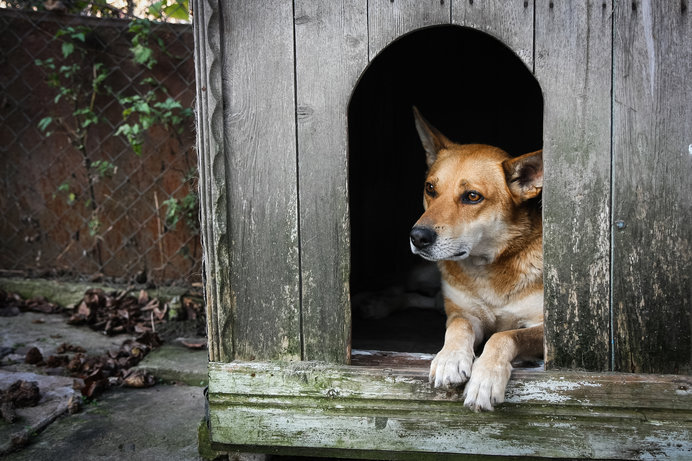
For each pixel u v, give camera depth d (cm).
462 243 142
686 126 123
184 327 202
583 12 123
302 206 133
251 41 130
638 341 128
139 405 164
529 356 141
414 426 132
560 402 129
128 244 220
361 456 135
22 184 223
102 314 208
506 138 215
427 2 126
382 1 127
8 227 227
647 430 128
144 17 217
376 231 220
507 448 131
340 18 128
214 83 130
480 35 209
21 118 220
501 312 153
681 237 125
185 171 214
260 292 135
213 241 134
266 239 134
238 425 137
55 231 225
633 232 126
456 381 126
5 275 226
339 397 133
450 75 214
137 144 207
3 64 218
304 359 136
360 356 140
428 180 153
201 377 175
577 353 130
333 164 131
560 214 127
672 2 121
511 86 212
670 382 127
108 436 150
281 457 144
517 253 149
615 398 128
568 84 125
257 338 136
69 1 221
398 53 212
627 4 122
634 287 127
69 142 218
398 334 175
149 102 214
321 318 134
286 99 130
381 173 218
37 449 145
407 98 215
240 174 133
